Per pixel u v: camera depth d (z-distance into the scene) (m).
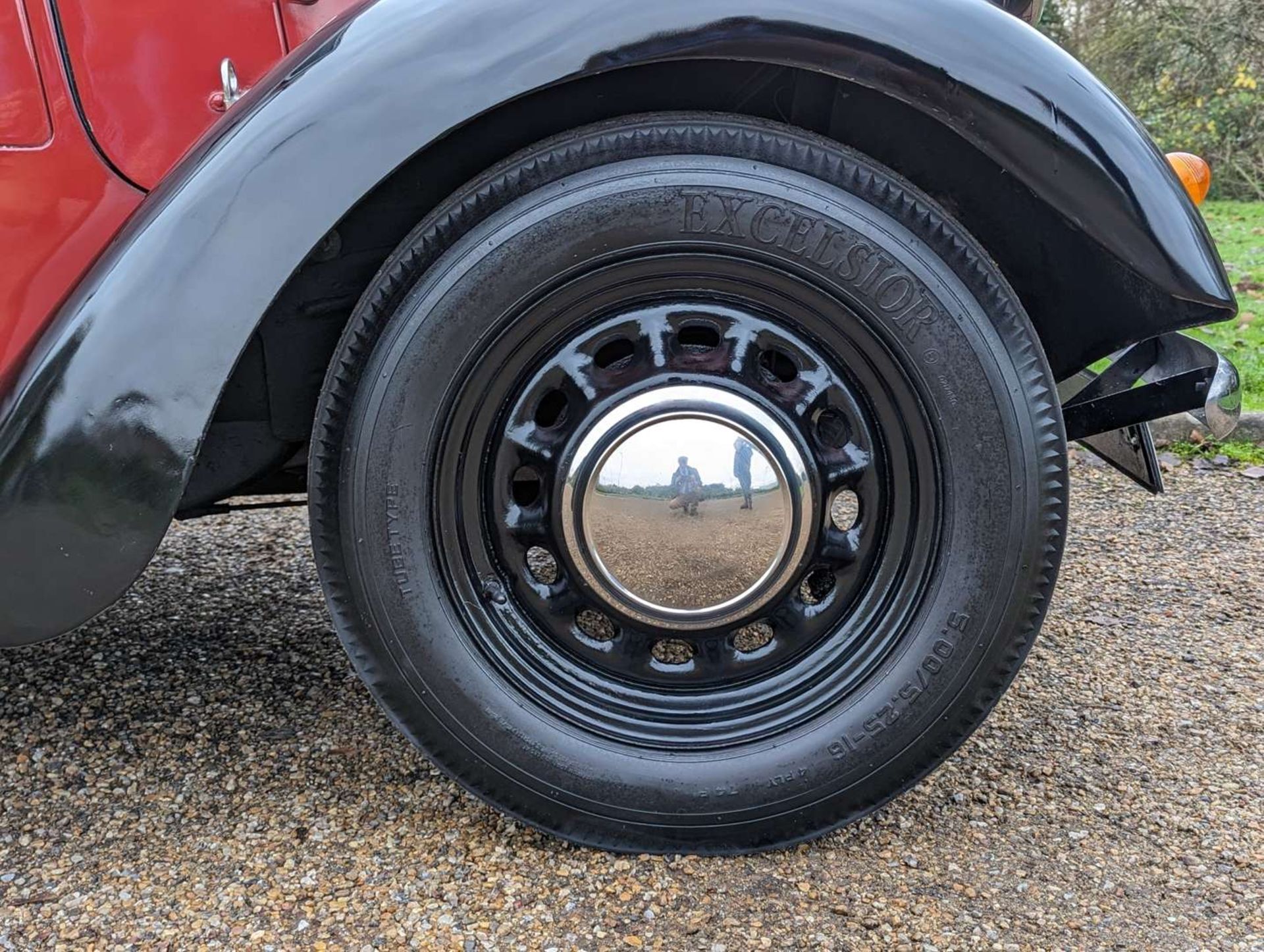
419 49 1.40
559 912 1.51
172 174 1.47
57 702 2.13
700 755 1.61
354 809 1.76
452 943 1.44
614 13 1.39
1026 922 1.50
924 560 1.59
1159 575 2.86
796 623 1.66
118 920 1.49
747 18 1.39
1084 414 1.80
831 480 1.61
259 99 1.44
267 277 1.42
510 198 1.49
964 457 1.54
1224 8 8.83
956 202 1.69
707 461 1.57
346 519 1.53
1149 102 9.28
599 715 1.63
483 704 1.58
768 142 1.49
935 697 1.58
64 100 1.67
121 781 1.84
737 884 1.57
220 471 1.81
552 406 1.71
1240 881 1.59
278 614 2.61
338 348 1.53
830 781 1.61
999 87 1.42
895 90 1.44
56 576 1.48
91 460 1.43
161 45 1.69
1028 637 1.58
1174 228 1.46
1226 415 1.65
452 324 1.50
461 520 1.60
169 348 1.42
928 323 1.51
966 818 1.75
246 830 1.70
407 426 1.52
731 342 1.58
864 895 1.55
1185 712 2.12
